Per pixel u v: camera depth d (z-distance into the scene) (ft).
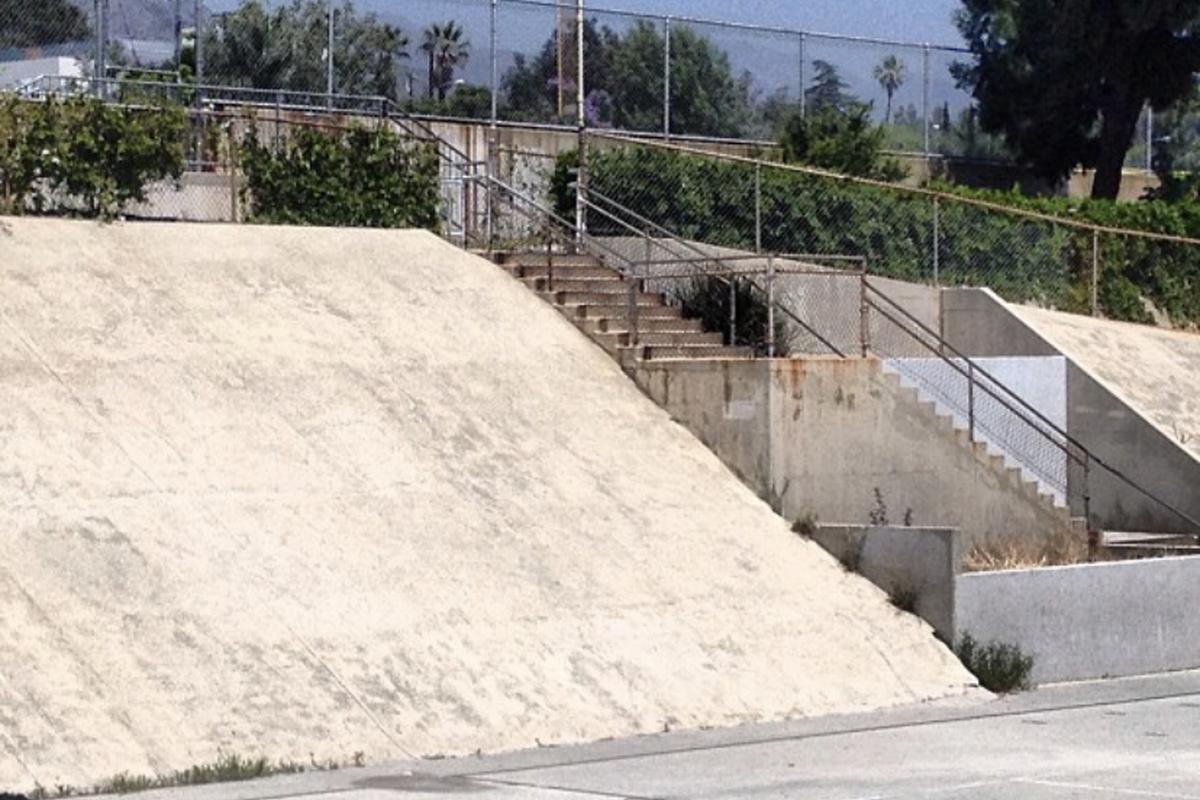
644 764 63.41
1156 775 62.03
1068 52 170.40
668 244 111.04
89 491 72.08
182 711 62.90
